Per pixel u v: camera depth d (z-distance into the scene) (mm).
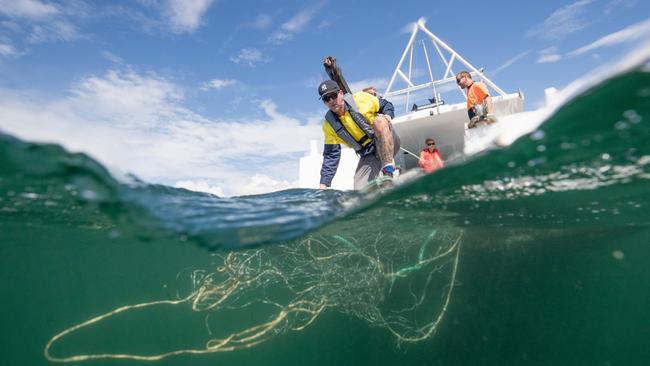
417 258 5520
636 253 9102
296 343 5891
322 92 4031
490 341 5305
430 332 5008
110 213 2623
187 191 3752
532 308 5918
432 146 7145
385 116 4137
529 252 5820
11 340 8938
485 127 5891
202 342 5965
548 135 2127
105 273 8070
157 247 5367
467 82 6367
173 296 5855
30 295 8953
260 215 3037
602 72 1620
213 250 3580
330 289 5008
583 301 7582
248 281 4938
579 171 2773
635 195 3648
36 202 2902
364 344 5492
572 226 5410
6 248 5754
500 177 2902
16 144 1833
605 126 2000
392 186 3211
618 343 7988
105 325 6117
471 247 5527
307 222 3125
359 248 5043
